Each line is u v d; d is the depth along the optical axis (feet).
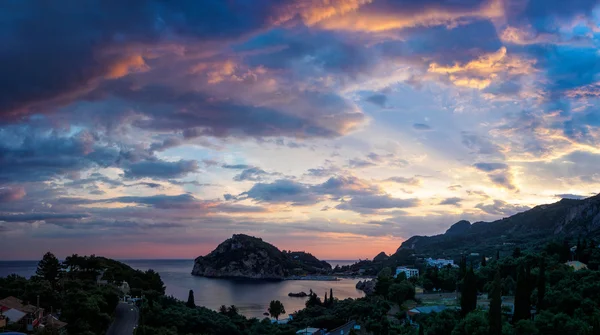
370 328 630.74
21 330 410.52
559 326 412.98
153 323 571.28
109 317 518.37
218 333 640.58
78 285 639.76
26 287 554.46
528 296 463.42
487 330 409.69
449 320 489.26
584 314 443.32
